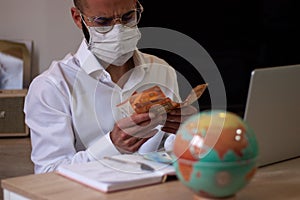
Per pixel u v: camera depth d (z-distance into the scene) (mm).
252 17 2826
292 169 1396
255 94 1286
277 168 1402
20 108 2941
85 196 1173
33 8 3074
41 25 3094
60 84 1740
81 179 1254
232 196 1114
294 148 1484
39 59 3119
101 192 1195
